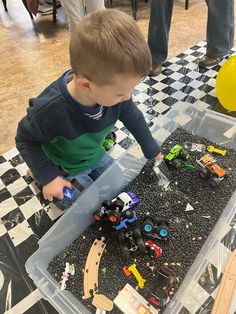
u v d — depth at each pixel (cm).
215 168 103
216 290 81
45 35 214
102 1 175
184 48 182
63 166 98
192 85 152
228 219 93
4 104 152
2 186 111
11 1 267
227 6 142
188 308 79
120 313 79
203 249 86
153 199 102
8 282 87
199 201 101
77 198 98
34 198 107
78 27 62
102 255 90
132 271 85
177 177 108
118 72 59
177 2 243
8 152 124
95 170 109
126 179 110
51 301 78
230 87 120
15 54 195
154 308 78
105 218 93
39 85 165
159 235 89
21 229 99
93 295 82
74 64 63
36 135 79
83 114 77
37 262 85
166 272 83
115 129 132
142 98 146
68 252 91
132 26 60
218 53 157
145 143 98
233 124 120
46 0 243
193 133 124
